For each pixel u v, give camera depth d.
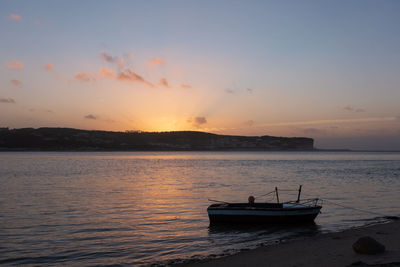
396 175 59.53
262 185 43.34
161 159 149.00
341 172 67.88
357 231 16.80
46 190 37.22
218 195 33.81
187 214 23.27
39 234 17.69
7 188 38.94
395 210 24.64
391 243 13.71
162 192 35.84
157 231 18.33
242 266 11.76
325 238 15.59
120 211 24.44
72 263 13.20
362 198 31.17
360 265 10.61
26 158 143.25
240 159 152.38
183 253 14.36
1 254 14.31
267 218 19.41
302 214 19.66
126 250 14.84
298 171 71.12
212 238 16.83
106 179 51.28
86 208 25.73
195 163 110.75
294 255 12.74
